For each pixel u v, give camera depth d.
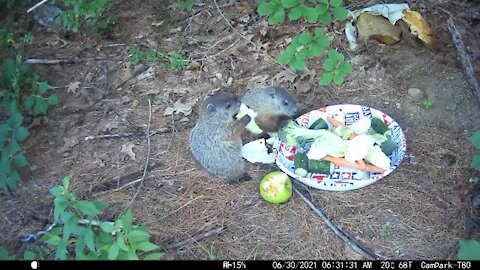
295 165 1.29
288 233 1.20
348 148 1.27
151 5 1.96
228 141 1.30
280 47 1.70
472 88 1.45
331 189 1.25
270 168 1.35
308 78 1.57
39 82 1.66
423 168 1.29
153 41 1.80
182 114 1.53
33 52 1.81
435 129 1.39
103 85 1.67
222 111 1.29
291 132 1.33
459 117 1.41
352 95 1.51
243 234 1.21
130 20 1.91
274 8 1.26
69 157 1.45
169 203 1.29
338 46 1.66
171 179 1.35
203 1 1.93
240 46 1.73
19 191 1.38
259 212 1.25
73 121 1.56
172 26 1.86
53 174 1.41
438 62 1.56
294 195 1.27
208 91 1.59
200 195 1.30
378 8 1.70
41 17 1.91
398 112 1.44
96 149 1.46
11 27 1.88
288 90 1.55
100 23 1.84
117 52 1.79
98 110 1.59
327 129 1.35
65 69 1.75
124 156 1.43
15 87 1.59
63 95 1.65
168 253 1.18
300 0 1.26
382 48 1.62
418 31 1.59
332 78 1.27
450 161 1.30
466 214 1.19
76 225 1.10
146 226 1.24
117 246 1.05
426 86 1.50
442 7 1.73
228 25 1.81
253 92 1.39
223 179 1.33
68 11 1.80
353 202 1.24
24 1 1.94
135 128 1.51
